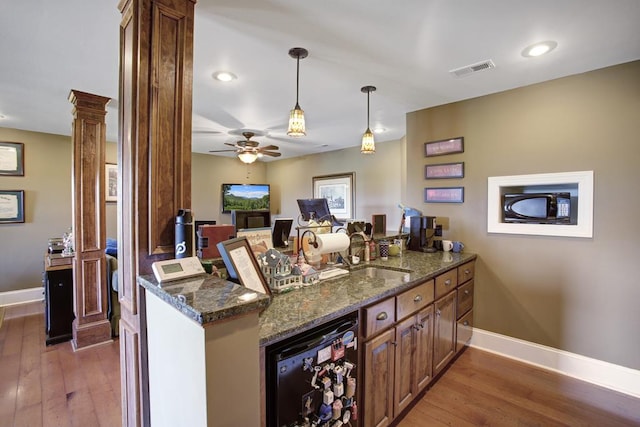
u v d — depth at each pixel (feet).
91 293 9.70
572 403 6.73
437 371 7.28
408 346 6.15
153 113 4.34
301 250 6.51
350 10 5.24
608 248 7.32
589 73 7.48
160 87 4.41
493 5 5.06
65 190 14.88
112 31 5.83
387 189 16.24
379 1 4.99
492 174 8.99
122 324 4.87
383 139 15.87
